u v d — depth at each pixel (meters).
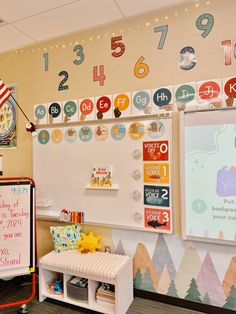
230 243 1.68
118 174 2.03
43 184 2.34
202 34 1.77
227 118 1.69
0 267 1.79
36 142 2.38
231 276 1.72
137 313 1.82
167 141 1.86
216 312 1.77
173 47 1.86
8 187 1.85
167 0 1.75
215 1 1.74
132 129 1.98
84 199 2.17
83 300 1.88
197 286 1.82
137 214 1.97
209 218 1.75
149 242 1.96
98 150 2.11
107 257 1.96
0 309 1.90
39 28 2.11
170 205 1.85
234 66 1.69
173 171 1.87
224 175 1.70
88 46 2.16
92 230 2.17
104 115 2.09
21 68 2.46
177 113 1.85
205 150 1.75
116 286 1.69
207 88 1.76
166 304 1.92
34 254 1.90
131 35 2.00
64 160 2.26
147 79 1.94
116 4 1.78
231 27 1.70
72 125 2.22
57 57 2.29
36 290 2.18
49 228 2.36
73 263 1.86
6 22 2.00
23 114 2.46
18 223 1.86
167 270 1.91
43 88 2.36
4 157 2.57
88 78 2.16
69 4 1.77
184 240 1.85
